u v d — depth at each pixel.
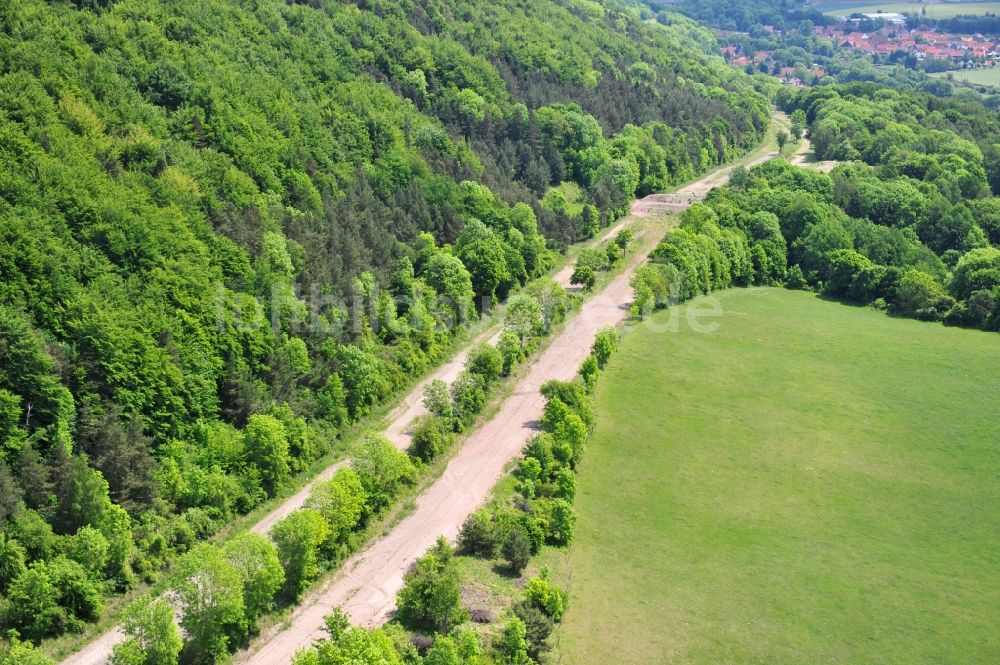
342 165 189.12
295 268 151.88
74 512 101.56
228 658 95.31
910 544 130.62
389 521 120.88
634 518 130.62
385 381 149.75
